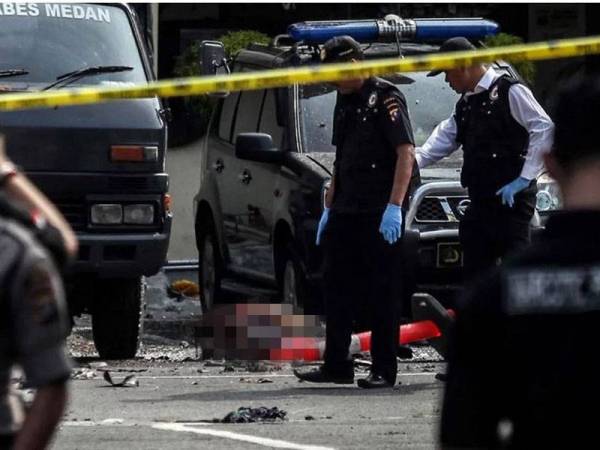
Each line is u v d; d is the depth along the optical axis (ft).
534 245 39.86
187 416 103.24
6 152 135.85
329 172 144.97
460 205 141.49
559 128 40.86
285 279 152.46
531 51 53.21
